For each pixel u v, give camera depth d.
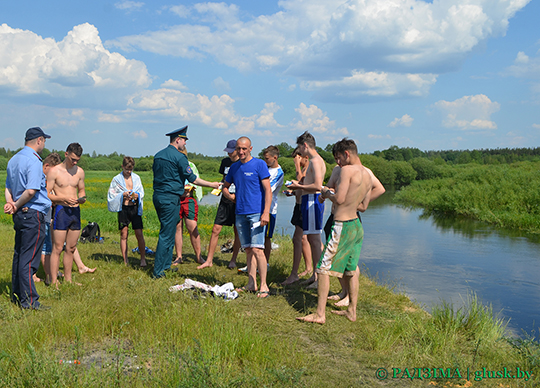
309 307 4.95
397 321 4.38
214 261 7.54
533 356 3.70
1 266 6.45
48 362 2.89
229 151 6.90
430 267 8.72
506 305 6.23
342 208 4.41
